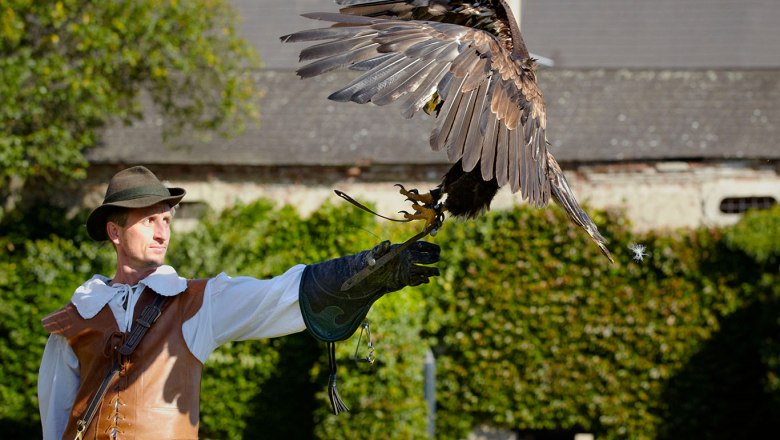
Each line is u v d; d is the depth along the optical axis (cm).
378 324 1286
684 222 1552
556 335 1443
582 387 1441
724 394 1423
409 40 278
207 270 1379
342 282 398
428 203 356
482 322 1449
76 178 1521
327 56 271
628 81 1691
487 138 274
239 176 1596
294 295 408
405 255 389
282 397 1431
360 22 283
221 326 421
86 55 1423
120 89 1498
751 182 1552
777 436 1420
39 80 1355
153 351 415
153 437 407
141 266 437
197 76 1577
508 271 1443
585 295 1436
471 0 365
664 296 1424
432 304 1449
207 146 1602
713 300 1420
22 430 1420
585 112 1627
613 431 1444
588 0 1958
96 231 446
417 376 1320
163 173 1603
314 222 1452
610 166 1558
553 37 1928
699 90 1667
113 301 426
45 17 1350
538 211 1441
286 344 1430
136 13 1409
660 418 1434
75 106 1405
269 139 1611
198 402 421
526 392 1452
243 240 1413
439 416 1469
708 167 1550
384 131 1611
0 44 1338
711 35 1912
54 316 431
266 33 1941
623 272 1428
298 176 1588
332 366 406
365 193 1584
